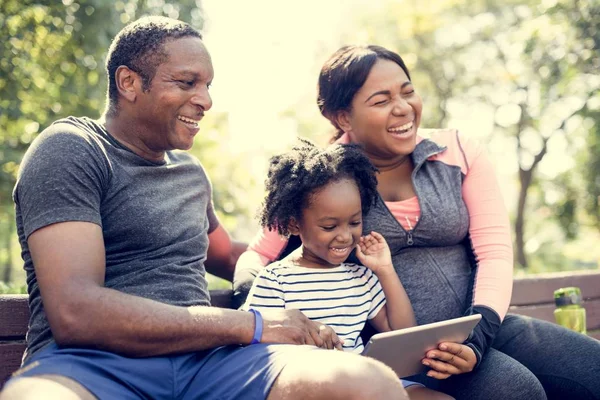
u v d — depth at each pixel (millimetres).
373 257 2912
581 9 10305
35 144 2414
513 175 20375
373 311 2943
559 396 3018
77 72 8891
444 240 3088
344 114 3199
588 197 15617
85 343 2162
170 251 2615
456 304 3057
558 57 11172
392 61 3113
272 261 3168
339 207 2771
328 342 2488
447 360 2645
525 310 4070
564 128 15188
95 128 2602
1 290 3725
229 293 3158
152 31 2635
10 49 8344
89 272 2230
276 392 2139
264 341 2361
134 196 2557
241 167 11000
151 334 2193
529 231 23047
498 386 2730
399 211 3066
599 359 2980
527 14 17500
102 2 7965
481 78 18922
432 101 19562
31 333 2406
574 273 4383
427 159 3162
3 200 10211
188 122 2674
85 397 2016
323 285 2863
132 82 2621
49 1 8094
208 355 2363
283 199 2854
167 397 2264
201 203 2832
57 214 2271
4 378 2598
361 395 2021
